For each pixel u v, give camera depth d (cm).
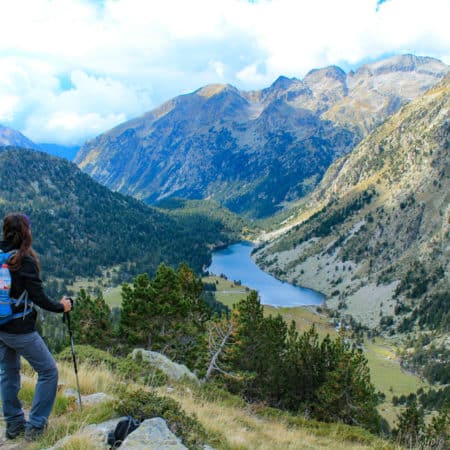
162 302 3472
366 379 3466
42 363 688
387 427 6494
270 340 3847
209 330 3491
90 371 1330
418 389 12825
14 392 692
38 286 646
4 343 663
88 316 3722
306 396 3647
